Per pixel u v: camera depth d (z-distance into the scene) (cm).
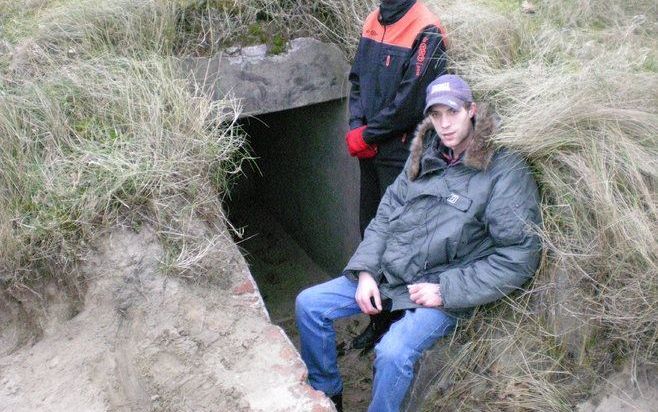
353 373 407
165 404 245
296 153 537
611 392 249
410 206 288
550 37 378
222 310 276
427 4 406
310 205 538
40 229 278
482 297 270
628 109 295
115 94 337
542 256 273
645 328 249
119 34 373
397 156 350
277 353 262
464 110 269
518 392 266
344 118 438
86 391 248
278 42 403
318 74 418
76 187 291
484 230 276
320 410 239
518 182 271
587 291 264
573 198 274
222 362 257
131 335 262
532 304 277
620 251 256
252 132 609
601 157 274
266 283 538
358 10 416
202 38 389
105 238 281
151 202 292
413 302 283
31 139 311
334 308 300
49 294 278
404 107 327
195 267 282
